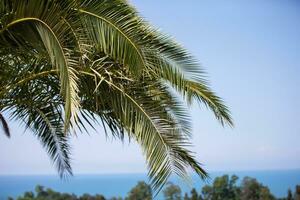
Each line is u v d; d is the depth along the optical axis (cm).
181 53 509
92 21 455
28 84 584
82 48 456
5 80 545
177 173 474
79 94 525
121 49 457
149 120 496
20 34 449
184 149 485
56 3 429
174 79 512
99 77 496
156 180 467
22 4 425
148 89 513
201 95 573
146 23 478
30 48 471
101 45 461
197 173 507
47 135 790
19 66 536
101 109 566
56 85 585
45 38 424
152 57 488
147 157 479
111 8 454
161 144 483
